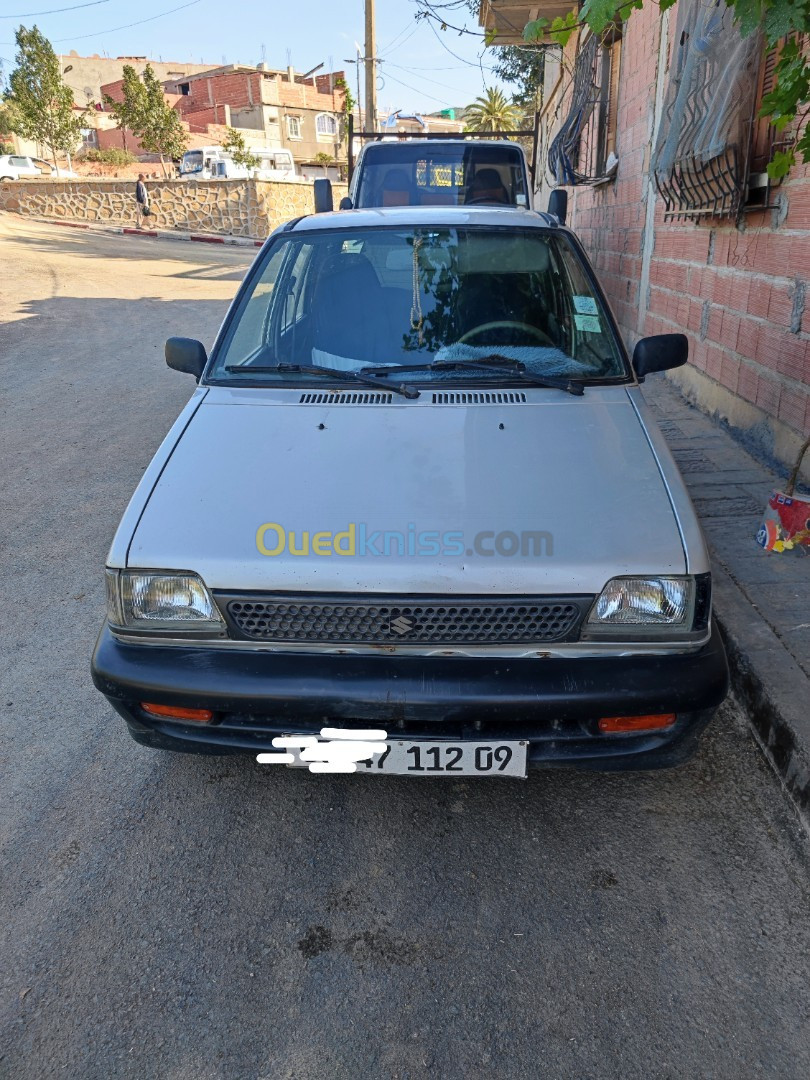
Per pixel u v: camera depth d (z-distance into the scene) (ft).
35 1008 6.54
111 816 8.57
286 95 155.12
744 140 15.99
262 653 7.45
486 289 11.01
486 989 6.69
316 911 7.45
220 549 7.50
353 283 11.12
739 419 17.84
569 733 7.34
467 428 9.00
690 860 7.97
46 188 81.82
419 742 7.27
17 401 23.89
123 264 55.01
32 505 16.61
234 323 10.93
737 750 9.43
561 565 7.27
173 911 7.44
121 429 21.29
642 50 25.58
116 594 7.63
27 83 100.94
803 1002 6.53
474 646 7.27
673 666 7.27
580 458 8.53
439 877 7.82
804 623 10.69
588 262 11.53
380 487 8.07
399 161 27.43
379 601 7.22
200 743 7.74
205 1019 6.46
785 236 15.19
